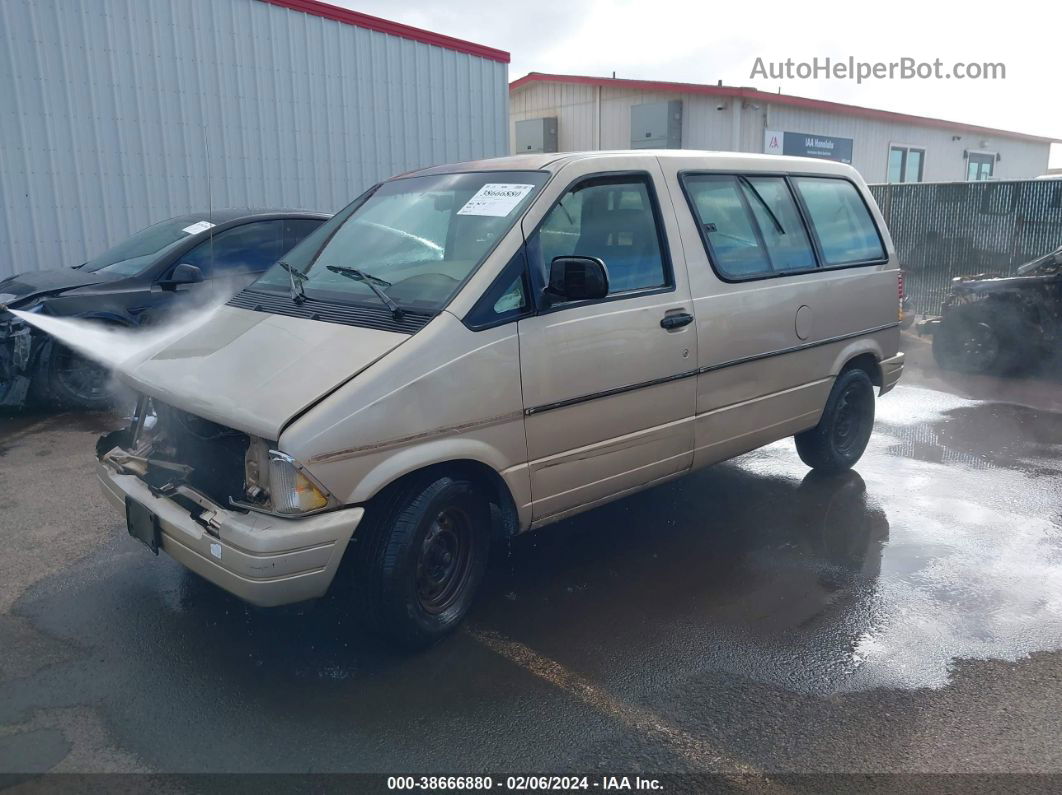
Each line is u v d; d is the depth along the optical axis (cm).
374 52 1184
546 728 315
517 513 383
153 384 369
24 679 341
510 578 439
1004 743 306
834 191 568
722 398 470
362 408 321
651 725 317
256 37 1069
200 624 386
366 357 335
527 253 380
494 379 359
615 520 519
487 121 1345
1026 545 480
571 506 409
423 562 358
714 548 477
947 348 972
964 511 532
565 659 362
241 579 311
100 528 490
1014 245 1252
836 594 421
